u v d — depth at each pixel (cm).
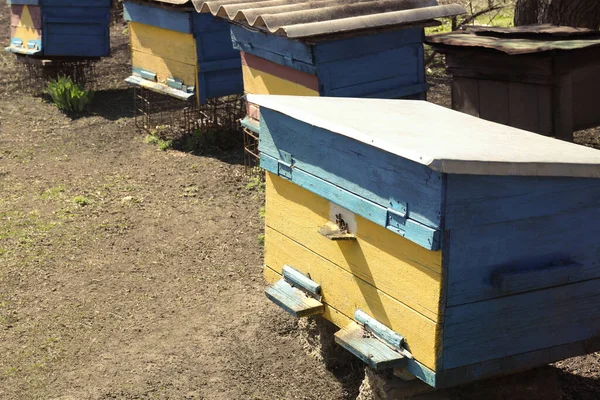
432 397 308
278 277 337
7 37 1059
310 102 328
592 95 494
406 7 479
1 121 731
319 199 308
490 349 279
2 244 481
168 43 601
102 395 351
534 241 277
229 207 532
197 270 448
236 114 659
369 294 293
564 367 357
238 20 491
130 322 402
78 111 756
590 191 280
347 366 362
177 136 676
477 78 499
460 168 254
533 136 304
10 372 367
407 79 485
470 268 269
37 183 583
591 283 290
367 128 286
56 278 441
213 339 386
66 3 742
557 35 476
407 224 269
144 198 551
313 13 457
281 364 366
